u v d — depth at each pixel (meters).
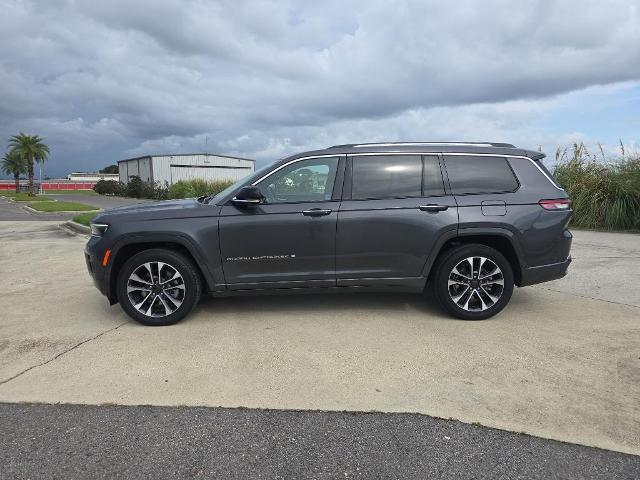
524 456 2.76
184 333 4.73
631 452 2.78
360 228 4.91
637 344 4.33
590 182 12.59
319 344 4.40
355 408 3.28
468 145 5.25
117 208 5.38
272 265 4.96
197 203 5.19
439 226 4.91
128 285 4.92
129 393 3.50
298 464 2.70
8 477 2.60
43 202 35.78
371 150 5.12
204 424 3.09
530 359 4.02
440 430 3.01
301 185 5.03
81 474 2.62
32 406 3.33
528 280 5.09
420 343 4.40
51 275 7.68
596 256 8.45
